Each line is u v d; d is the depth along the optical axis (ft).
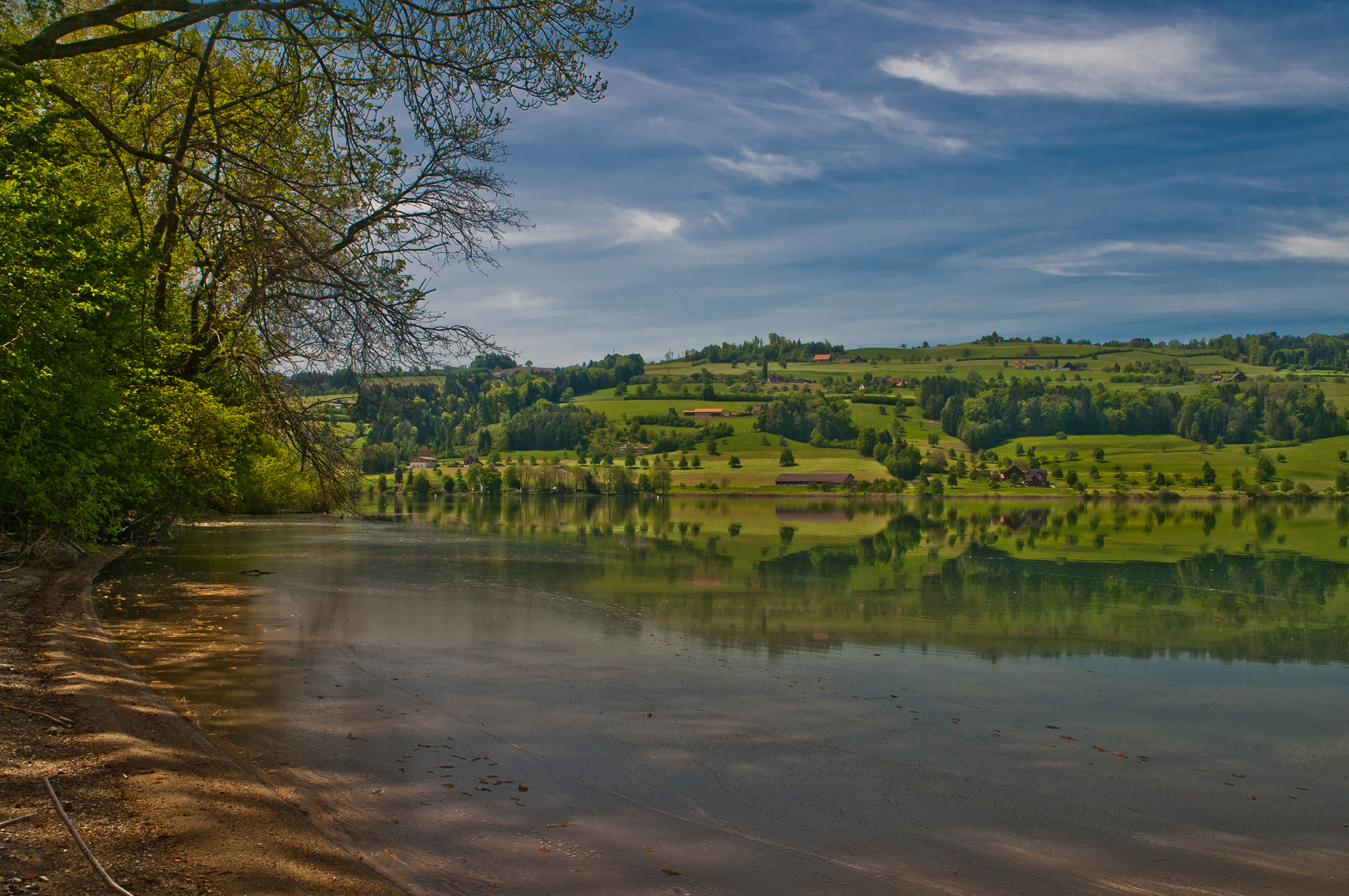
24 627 43.75
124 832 19.22
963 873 23.77
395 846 22.53
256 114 55.98
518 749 32.24
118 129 58.80
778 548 148.66
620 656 51.03
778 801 28.37
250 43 49.14
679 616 69.10
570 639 56.13
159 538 121.80
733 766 31.73
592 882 21.50
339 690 39.29
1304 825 28.48
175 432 67.36
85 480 50.47
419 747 31.58
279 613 60.90
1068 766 33.81
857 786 30.25
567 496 438.40
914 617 71.97
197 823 20.68
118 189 59.31
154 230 66.28
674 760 32.01
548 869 22.12
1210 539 178.60
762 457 593.01
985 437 600.39
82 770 22.56
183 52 43.52
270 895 17.70
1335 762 35.32
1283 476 467.11
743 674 47.52
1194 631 68.85
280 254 52.65
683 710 39.24
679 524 221.46
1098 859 25.14
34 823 18.84
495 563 107.14
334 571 91.71
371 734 32.73
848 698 43.19
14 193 39.37
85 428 48.32
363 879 19.89
